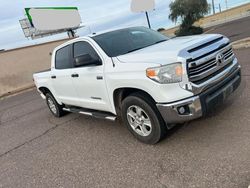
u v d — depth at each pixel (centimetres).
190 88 375
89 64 479
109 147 474
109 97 477
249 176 306
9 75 1869
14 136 682
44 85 709
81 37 541
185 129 461
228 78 424
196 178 328
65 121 698
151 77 388
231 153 359
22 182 421
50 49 2117
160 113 402
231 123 442
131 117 452
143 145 448
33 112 929
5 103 1395
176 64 373
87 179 387
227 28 2984
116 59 453
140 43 516
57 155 493
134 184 348
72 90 586
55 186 388
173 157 388
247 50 1061
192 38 457
